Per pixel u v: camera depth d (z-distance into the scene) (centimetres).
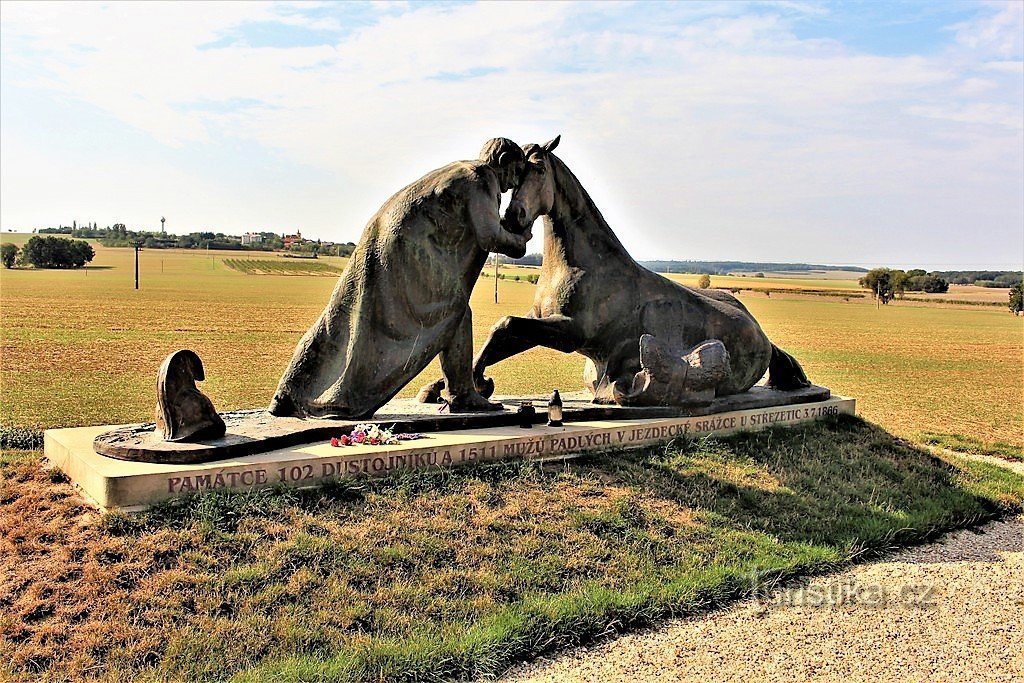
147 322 3100
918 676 505
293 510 621
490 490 701
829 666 510
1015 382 2091
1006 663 527
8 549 555
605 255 915
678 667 500
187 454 632
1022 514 848
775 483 819
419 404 878
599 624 538
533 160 860
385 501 655
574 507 699
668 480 782
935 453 1016
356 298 750
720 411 938
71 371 1669
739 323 962
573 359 2275
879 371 2305
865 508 798
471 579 574
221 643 479
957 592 637
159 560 546
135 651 466
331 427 723
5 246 8306
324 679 454
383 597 541
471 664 485
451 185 765
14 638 470
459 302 787
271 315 3644
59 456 710
